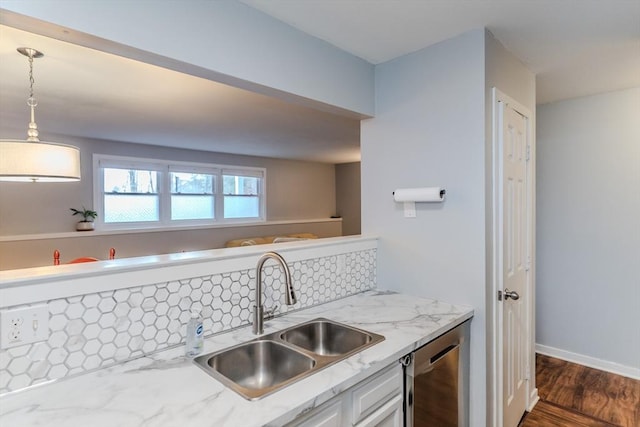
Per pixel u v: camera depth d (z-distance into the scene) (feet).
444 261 6.43
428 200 6.36
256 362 4.74
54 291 3.57
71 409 3.16
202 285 4.73
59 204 14.48
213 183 19.80
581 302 9.73
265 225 21.94
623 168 8.99
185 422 2.97
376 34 6.05
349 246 6.89
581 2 5.10
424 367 4.97
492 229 6.16
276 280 5.66
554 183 10.11
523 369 7.67
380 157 7.39
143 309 4.20
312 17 5.46
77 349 3.73
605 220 9.29
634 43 6.43
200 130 13.42
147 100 9.30
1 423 2.95
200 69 4.68
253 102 9.57
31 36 5.67
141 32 4.06
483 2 5.10
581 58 7.11
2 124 12.14
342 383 3.70
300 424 3.39
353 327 5.24
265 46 5.34
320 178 25.71
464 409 5.97
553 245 10.18
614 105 9.07
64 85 8.13
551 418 7.47
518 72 7.20
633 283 8.92
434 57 6.45
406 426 4.73
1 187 13.29
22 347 3.40
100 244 15.08
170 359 4.15
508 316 6.83
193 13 4.51
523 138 7.57
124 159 16.20
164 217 17.66
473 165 5.98
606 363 9.37
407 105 6.88
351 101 6.84
